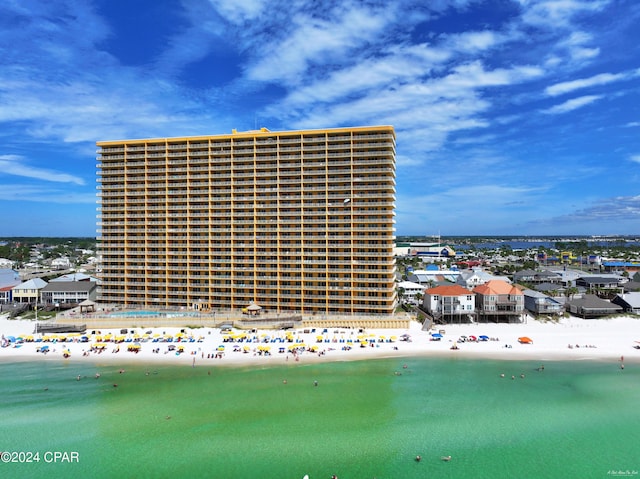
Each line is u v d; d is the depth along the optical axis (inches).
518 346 3964.1
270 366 3479.3
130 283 5255.9
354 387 3061.0
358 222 4783.5
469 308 4729.3
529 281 7337.6
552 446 2317.9
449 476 2069.4
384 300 4699.8
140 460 2192.4
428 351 3841.0
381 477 2064.5
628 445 2333.9
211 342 4060.0
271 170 4995.1
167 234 5201.8
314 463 2162.9
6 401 2847.0
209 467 2133.4
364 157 4800.7
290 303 4923.7
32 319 4960.6
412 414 2655.0
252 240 5002.5
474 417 2623.0
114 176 5290.4
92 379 3218.5
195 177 5083.7
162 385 3100.4
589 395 2935.5
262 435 2415.1
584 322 4751.5
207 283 5128.0
